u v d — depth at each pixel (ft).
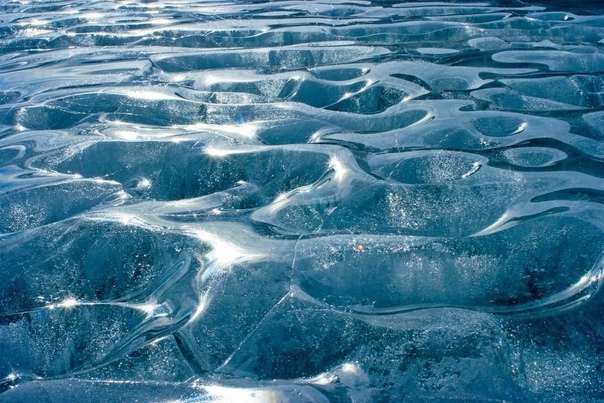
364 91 9.13
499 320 3.98
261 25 14.19
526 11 14.35
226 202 5.87
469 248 4.64
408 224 5.22
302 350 3.84
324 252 4.71
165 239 5.10
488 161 6.24
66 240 5.15
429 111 8.00
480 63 10.30
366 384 3.55
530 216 5.01
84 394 3.56
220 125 8.06
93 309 4.42
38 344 4.13
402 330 3.94
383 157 6.53
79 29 15.25
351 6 16.47
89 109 8.97
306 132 7.58
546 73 9.48
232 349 3.90
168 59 11.71
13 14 18.85
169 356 3.86
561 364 3.60
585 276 4.30
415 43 12.11
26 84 10.62
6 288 4.68
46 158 6.99
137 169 6.68
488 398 3.41
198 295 4.42
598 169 5.95
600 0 15.46
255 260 4.70
